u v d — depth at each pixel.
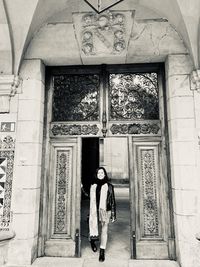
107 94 4.40
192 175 3.69
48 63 4.39
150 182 4.10
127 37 4.14
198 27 3.78
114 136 4.25
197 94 3.89
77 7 4.20
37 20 4.04
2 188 3.80
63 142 4.30
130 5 4.14
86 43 4.17
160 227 3.96
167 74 4.15
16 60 4.00
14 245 3.65
